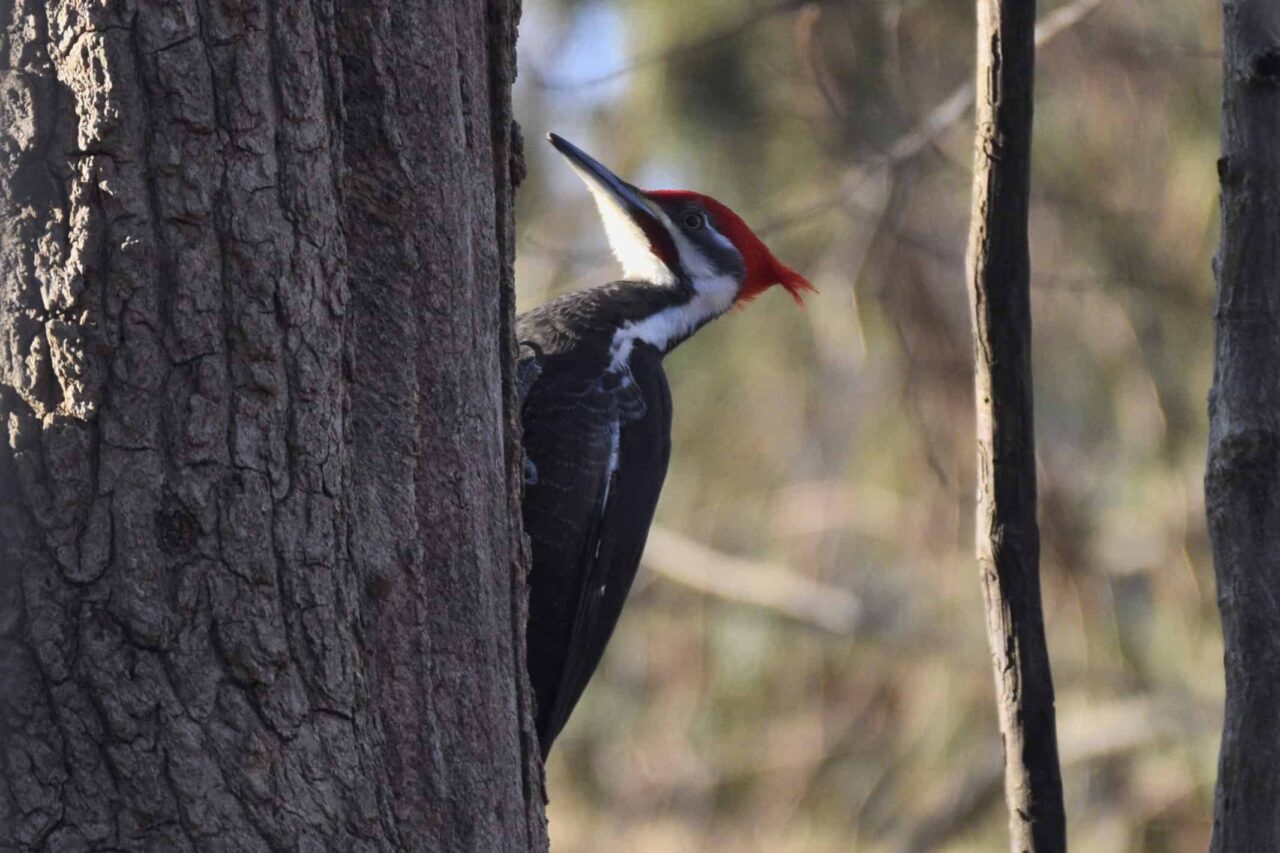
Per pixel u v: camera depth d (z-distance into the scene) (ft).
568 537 30.53
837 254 56.08
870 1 50.44
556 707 31.01
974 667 61.36
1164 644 57.21
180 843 16.52
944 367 56.54
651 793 64.75
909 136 48.57
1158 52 52.42
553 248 52.49
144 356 16.67
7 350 16.61
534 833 20.07
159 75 16.78
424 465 18.80
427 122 19.06
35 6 16.70
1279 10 19.60
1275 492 19.29
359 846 17.48
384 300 18.70
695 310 35.12
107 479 16.53
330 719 17.40
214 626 16.80
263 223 17.19
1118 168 54.29
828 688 63.98
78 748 16.38
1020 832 22.75
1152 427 56.03
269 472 17.12
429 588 18.70
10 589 16.40
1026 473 22.63
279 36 17.40
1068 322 56.70
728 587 63.93
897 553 63.05
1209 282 53.88
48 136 16.63
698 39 51.16
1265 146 19.51
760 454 63.21
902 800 61.52
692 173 54.08
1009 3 21.79
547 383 31.12
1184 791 56.75
